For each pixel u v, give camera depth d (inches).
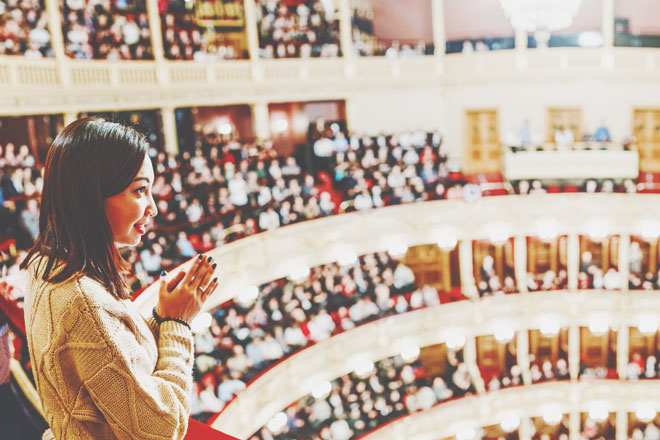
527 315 880.3
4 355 108.4
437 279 892.6
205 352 551.8
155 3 730.2
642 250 871.7
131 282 432.8
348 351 743.1
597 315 882.1
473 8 927.7
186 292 67.1
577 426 908.0
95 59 673.6
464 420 833.5
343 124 908.6
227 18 813.2
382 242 783.1
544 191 861.2
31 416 100.1
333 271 793.6
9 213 426.3
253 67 818.8
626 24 906.1
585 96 914.1
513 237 889.5
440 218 827.4
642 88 904.3
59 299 56.2
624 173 847.1
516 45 912.9
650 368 886.4
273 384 626.2
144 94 721.6
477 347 911.7
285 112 873.5
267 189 658.8
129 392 54.7
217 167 629.9
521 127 926.4
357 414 760.3
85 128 60.8
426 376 869.2
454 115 943.7
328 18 869.8
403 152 808.3
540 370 915.4
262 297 702.5
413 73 921.5
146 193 65.0
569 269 884.6
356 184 757.9
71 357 55.5
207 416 513.0
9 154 501.7
